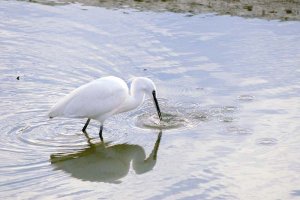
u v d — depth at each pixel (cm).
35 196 1062
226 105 1430
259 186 1098
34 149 1231
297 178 1126
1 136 1273
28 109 1395
